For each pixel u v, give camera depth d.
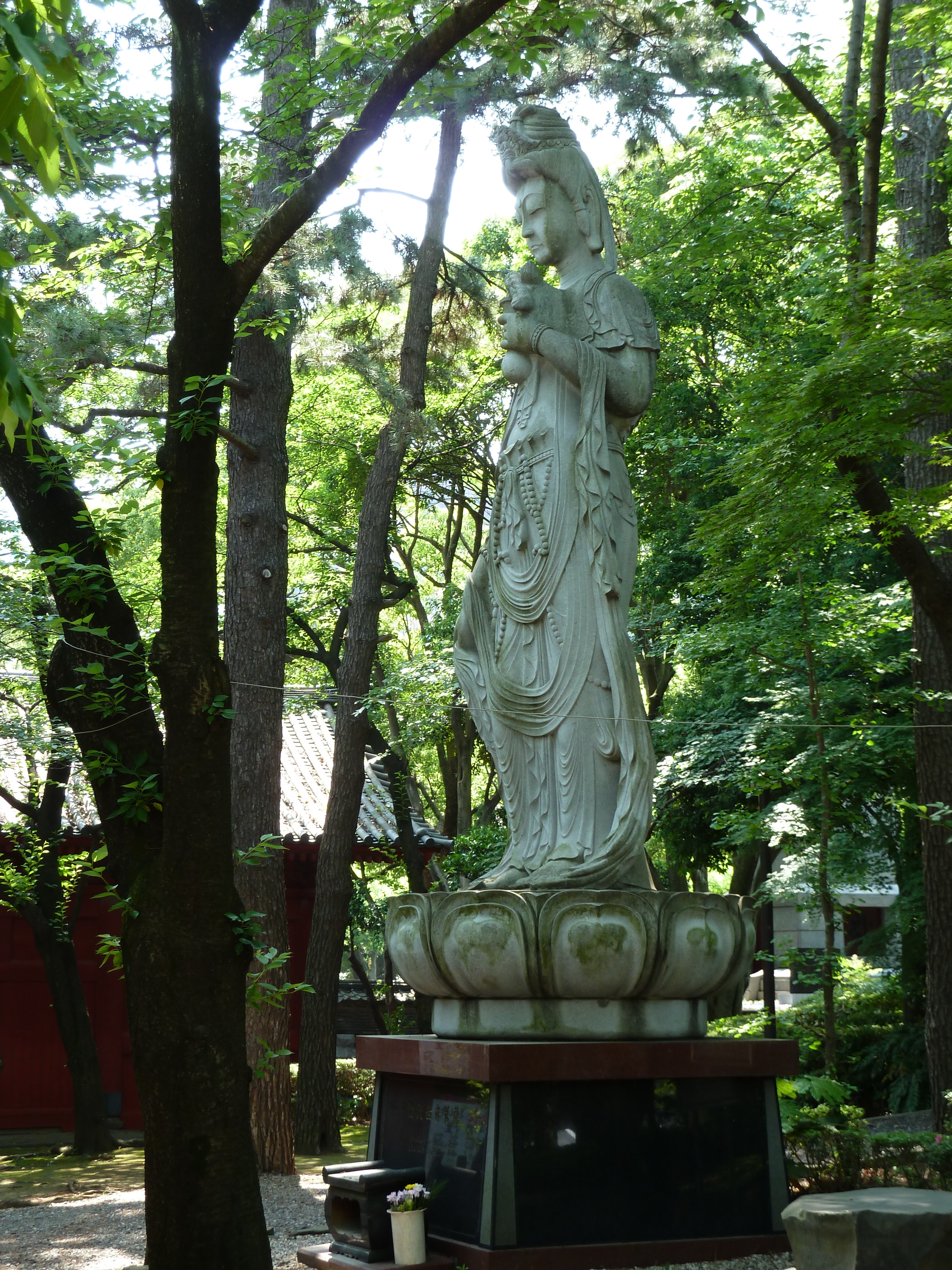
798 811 13.45
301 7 13.29
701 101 12.30
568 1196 6.70
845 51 14.07
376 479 15.46
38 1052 17.20
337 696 11.51
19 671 15.62
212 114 5.80
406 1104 7.56
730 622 13.17
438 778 31.44
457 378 17.34
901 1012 16.91
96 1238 9.09
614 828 7.55
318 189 6.02
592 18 7.65
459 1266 6.63
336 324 15.40
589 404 8.07
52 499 6.55
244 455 13.75
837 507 11.06
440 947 7.11
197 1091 5.39
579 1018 7.04
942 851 12.66
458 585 22.00
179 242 5.81
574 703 7.80
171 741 5.60
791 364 10.30
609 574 7.90
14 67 3.69
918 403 9.63
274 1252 8.07
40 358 9.84
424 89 10.53
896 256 9.73
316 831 17.06
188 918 5.50
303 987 7.59
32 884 15.00
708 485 12.98
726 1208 7.05
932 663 12.73
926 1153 8.89
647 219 17.22
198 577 5.69
